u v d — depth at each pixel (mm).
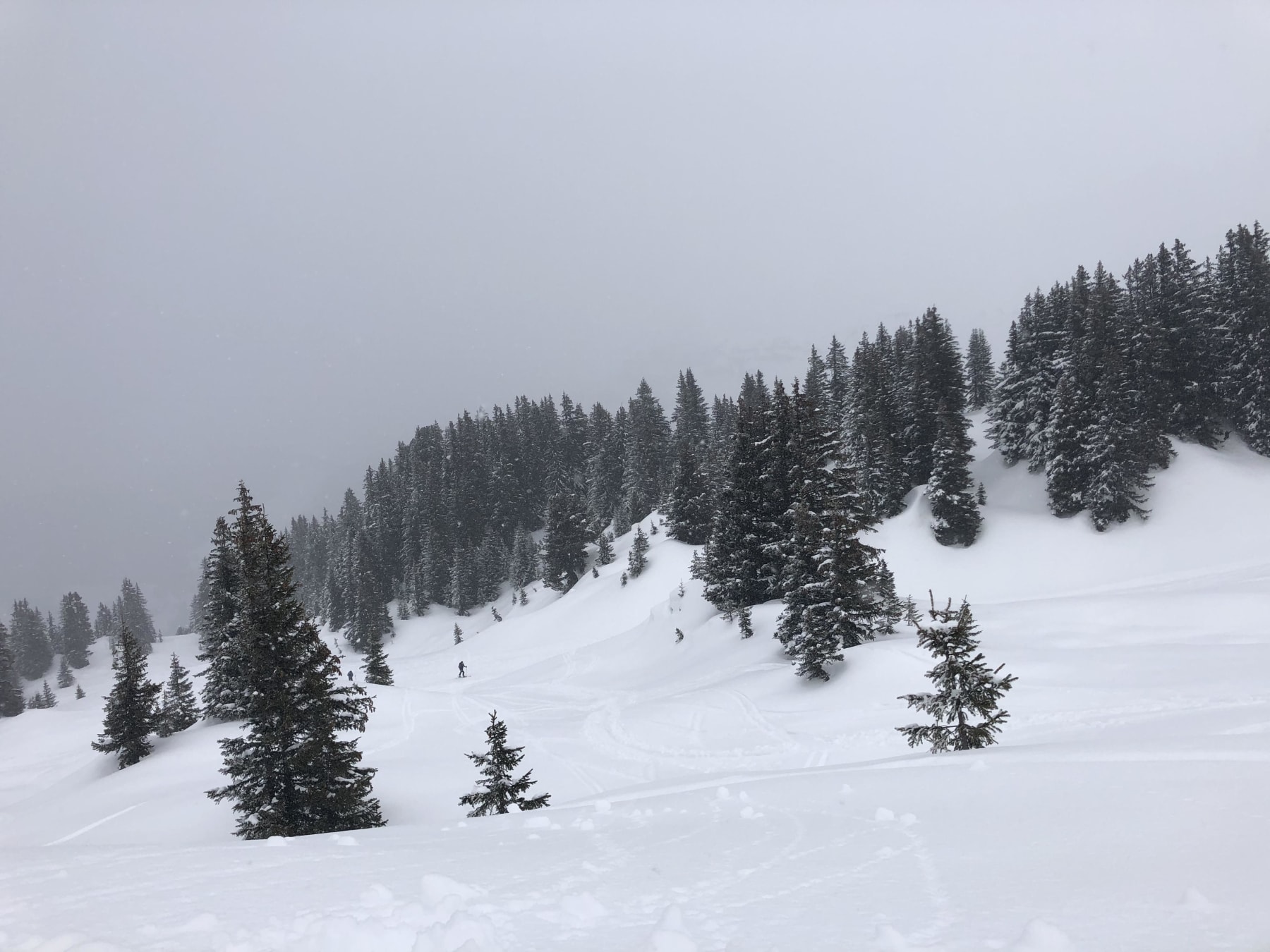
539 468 122688
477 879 5586
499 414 130250
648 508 99375
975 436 79938
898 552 48969
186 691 46625
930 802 7527
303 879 5727
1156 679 18156
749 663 33438
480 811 16578
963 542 49125
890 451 53844
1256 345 49000
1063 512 49281
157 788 26141
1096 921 3525
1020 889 4270
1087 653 21812
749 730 23266
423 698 35438
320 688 17203
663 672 40594
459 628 88562
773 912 4266
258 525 18750
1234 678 16969
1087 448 47156
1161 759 7652
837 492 33438
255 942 3979
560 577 83500
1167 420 50938
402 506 120688
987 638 26250
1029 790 7258
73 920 4543
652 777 20906
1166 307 51719
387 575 115875
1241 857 4367
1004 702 18609
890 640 27359
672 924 3969
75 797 27500
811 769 11375
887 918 3932
